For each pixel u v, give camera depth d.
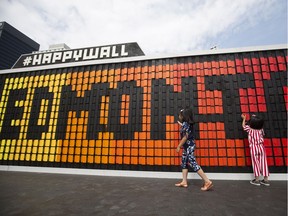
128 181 3.45
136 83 4.41
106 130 4.25
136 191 2.78
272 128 3.62
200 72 4.16
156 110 4.13
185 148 3.05
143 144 3.99
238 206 2.14
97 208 2.09
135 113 4.21
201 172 2.84
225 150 3.65
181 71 4.25
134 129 4.12
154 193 2.67
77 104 4.59
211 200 2.35
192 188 2.94
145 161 3.89
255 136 3.33
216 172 3.59
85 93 4.63
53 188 2.96
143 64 4.51
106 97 4.48
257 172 3.20
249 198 2.43
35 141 4.55
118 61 4.62
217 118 3.83
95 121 4.37
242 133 3.67
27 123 4.73
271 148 3.53
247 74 3.96
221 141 3.70
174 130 3.93
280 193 2.65
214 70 4.10
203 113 3.90
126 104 4.32
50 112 4.69
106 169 4.02
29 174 4.10
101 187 3.02
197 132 3.81
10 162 4.55
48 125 4.59
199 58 4.26
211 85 4.03
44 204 2.22
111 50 5.40
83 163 4.17
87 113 4.47
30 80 5.07
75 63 4.86
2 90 5.16
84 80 4.73
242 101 3.83
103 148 4.16
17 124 4.79
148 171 3.82
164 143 3.90
